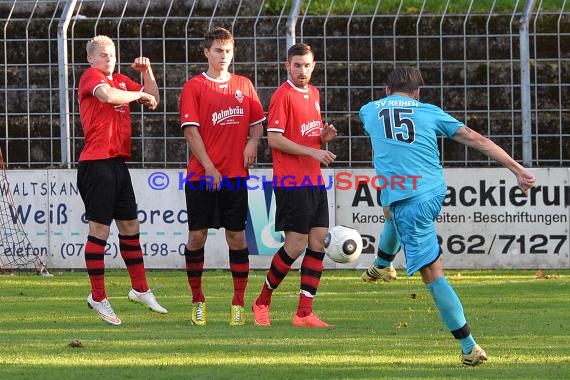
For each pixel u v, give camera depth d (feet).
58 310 97.76
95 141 88.43
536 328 82.58
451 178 128.06
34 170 131.03
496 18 158.61
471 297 104.99
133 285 93.25
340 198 129.70
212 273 130.00
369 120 68.13
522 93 128.88
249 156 87.30
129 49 159.33
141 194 130.52
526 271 127.95
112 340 76.69
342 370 62.95
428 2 163.84
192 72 157.07
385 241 106.01
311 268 86.28
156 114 148.56
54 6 166.30
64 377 60.85
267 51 155.84
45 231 131.23
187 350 71.46
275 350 71.31
